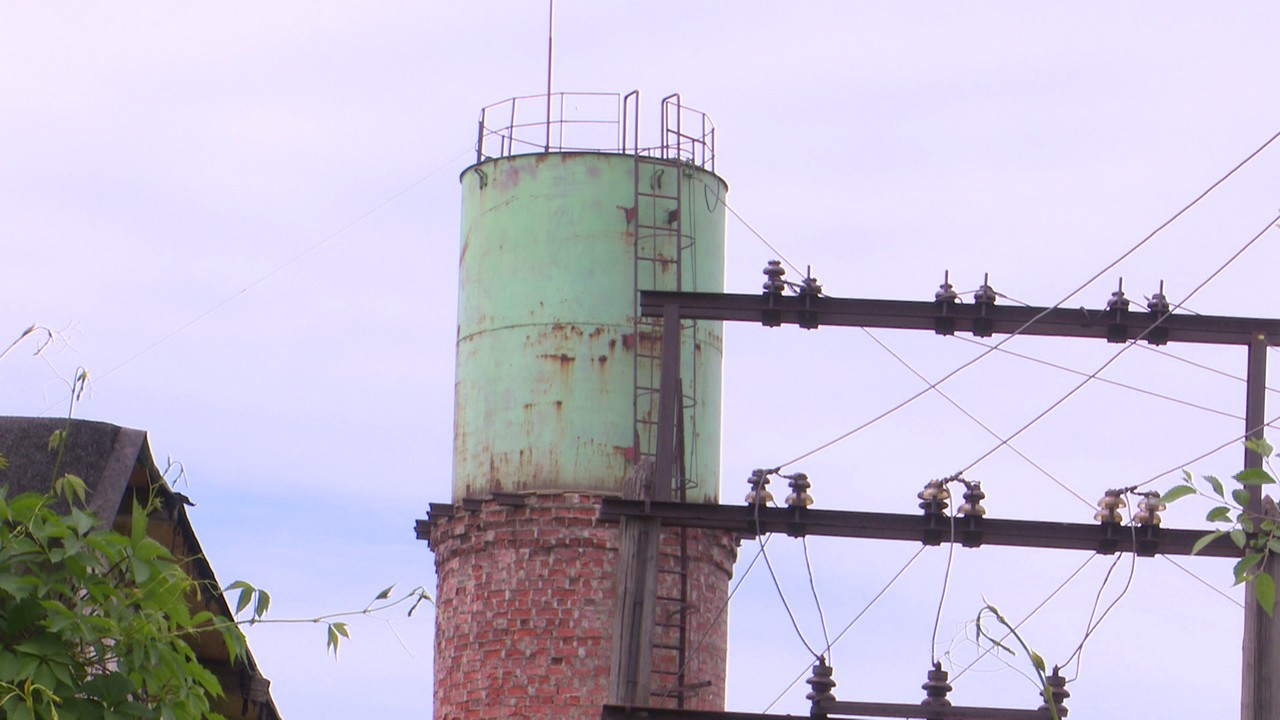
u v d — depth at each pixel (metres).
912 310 42.19
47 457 33.22
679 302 42.44
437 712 60.47
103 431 34.03
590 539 58.97
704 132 63.47
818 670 38.28
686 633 57.78
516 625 58.84
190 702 23.22
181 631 23.55
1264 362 41.53
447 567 61.38
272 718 40.81
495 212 62.56
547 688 58.12
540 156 62.22
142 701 23.31
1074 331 42.28
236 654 23.92
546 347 60.53
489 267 62.34
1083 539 40.22
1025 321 42.19
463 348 63.00
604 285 60.75
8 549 22.53
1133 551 40.06
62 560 22.84
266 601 23.73
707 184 62.75
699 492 60.50
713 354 62.09
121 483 33.53
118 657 22.97
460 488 61.41
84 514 23.11
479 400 61.47
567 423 59.78
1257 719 37.62
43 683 21.77
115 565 23.36
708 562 59.41
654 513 40.34
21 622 22.23
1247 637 38.12
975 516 40.12
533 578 59.06
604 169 61.72
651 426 59.75
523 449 60.03
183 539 35.97
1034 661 22.70
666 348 42.19
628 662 39.50
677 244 61.41
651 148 62.69
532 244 61.50
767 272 42.41
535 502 59.50
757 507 40.16
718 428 62.00
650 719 38.88
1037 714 37.31
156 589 23.20
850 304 42.19
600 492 59.34
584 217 61.34
